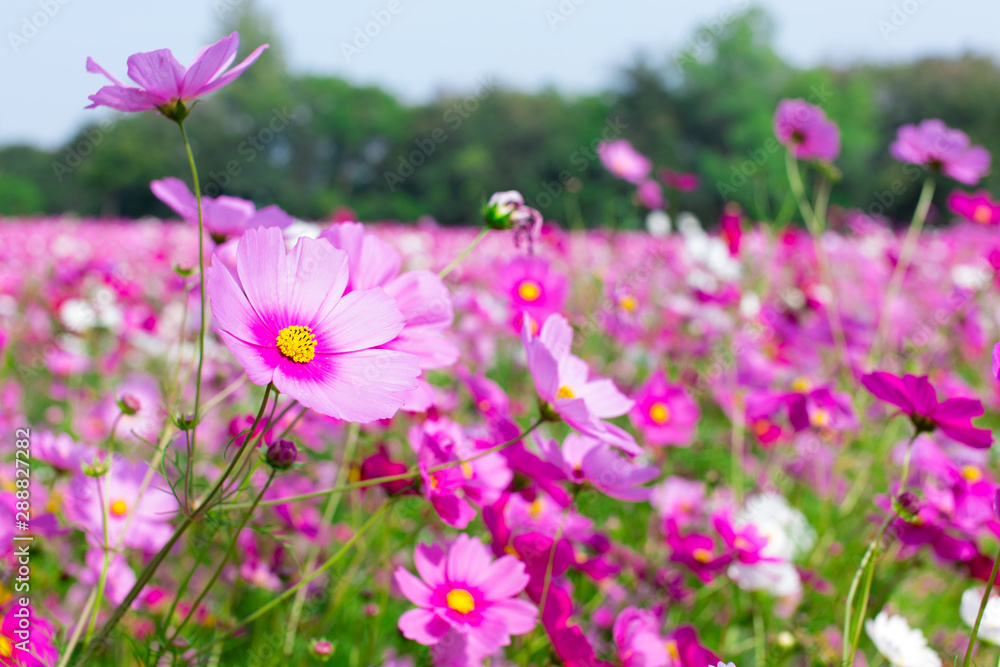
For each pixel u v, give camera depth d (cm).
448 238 569
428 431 124
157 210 1694
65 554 139
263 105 1720
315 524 143
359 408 111
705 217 1251
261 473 133
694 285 288
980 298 235
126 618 133
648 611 133
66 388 204
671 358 230
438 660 120
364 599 136
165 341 228
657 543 150
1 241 413
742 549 136
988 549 143
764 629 144
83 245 486
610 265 289
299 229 132
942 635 145
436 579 122
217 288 110
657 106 1625
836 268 410
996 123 1678
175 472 131
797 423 152
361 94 1870
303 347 112
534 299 149
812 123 185
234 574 137
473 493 126
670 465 164
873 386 124
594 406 125
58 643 120
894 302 269
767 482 166
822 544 150
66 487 133
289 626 130
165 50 114
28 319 224
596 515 154
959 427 122
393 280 120
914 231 182
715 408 214
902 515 121
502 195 128
